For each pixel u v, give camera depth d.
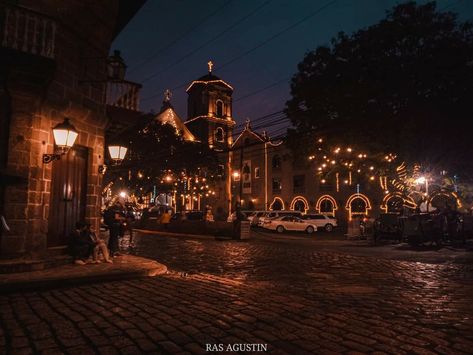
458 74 18.33
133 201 49.81
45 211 9.45
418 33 19.28
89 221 11.20
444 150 19.41
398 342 4.39
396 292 7.19
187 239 21.48
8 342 4.37
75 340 4.43
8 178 8.41
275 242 19.97
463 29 19.16
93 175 11.46
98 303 6.21
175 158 35.25
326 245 18.28
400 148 19.97
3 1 8.24
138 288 7.50
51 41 8.90
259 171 47.69
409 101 19.52
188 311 5.71
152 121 35.88
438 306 6.06
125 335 4.61
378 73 19.55
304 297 6.73
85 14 11.01
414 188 22.64
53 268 8.96
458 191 22.95
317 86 21.22
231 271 9.97
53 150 9.87
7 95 8.70
